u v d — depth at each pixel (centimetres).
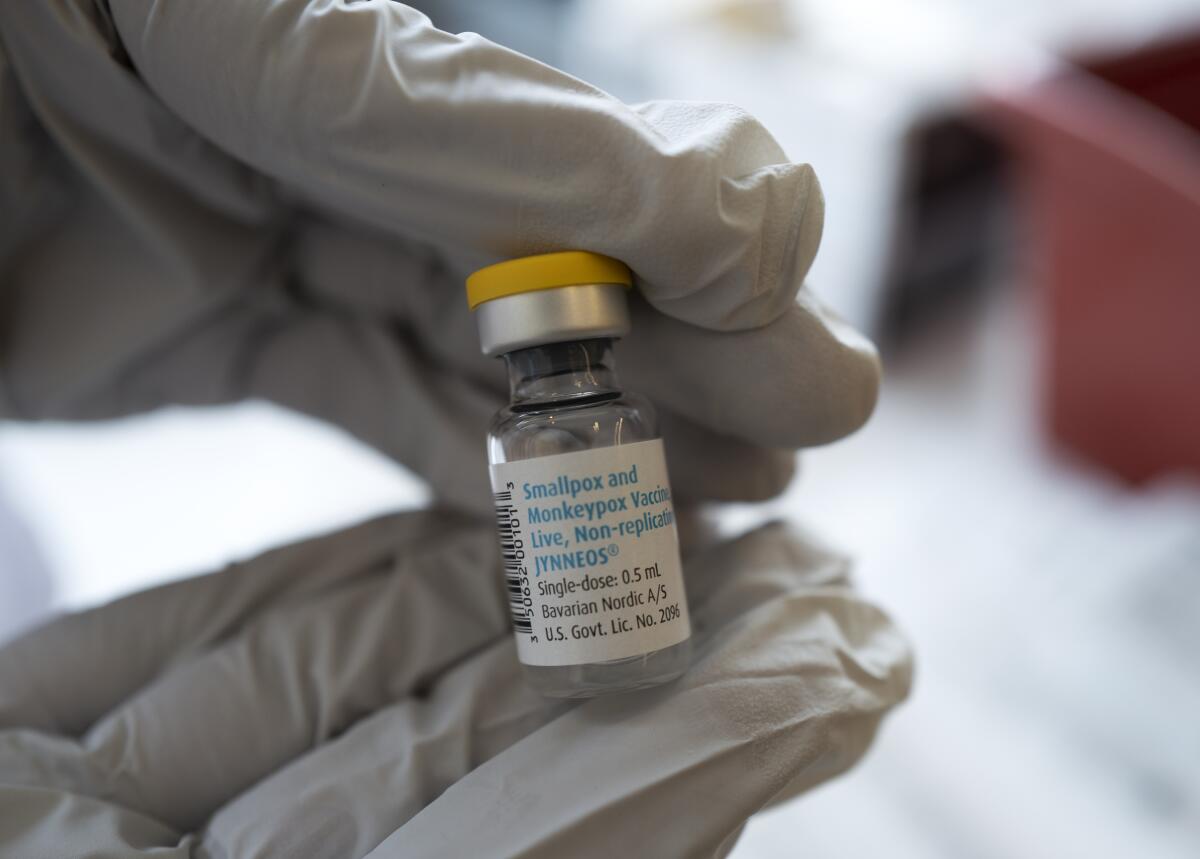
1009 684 25
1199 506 29
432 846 10
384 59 10
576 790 10
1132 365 30
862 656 12
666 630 10
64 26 10
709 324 11
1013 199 45
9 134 12
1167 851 20
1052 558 29
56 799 11
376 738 11
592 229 10
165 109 11
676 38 39
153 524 32
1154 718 23
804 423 11
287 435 34
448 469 14
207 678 12
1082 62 31
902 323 45
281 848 11
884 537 32
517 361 10
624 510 10
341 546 14
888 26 40
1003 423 37
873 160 41
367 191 10
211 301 13
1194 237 27
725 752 10
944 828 21
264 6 10
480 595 13
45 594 27
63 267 13
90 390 14
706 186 10
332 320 15
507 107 10
